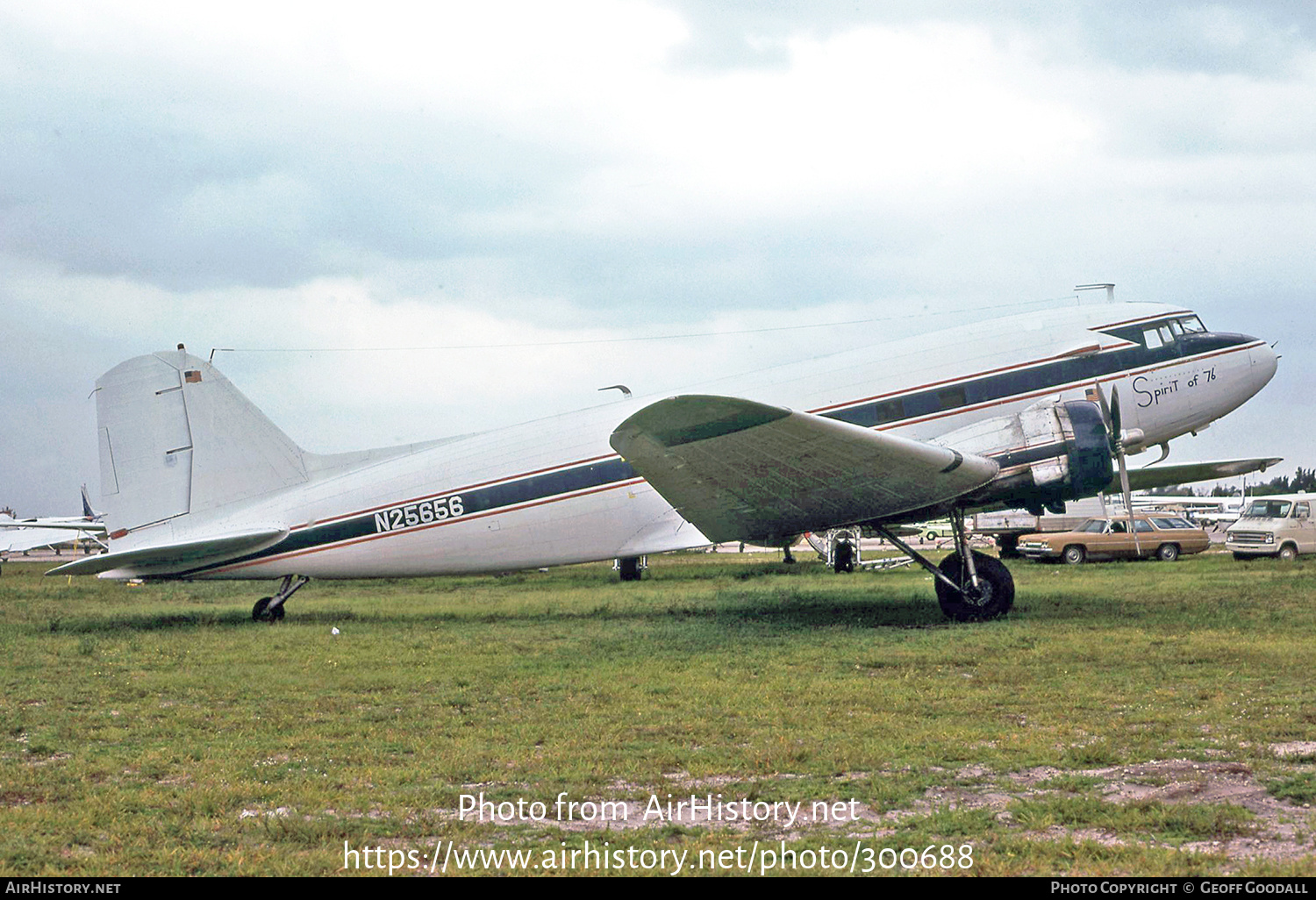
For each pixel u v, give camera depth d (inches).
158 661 453.4
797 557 1643.7
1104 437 536.7
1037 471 537.3
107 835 209.0
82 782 249.6
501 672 403.2
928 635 466.9
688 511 551.5
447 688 374.0
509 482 623.5
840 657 414.0
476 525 623.8
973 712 307.4
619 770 252.5
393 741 290.0
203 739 297.1
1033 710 308.3
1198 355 606.9
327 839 205.5
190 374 652.7
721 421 458.0
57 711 342.6
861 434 477.1
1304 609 534.6
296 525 632.4
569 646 472.7
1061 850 190.1
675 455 490.6
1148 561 1141.1
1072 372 593.9
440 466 631.8
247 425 650.2
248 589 1047.6
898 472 507.8
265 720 322.0
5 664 445.7
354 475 642.8
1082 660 388.5
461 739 288.8
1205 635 438.9
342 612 685.3
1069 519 1455.5
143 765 265.3
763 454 490.3
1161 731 274.5
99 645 507.5
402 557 631.2
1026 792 226.4
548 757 266.2
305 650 481.4
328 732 302.7
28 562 2578.7
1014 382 589.6
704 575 1043.9
